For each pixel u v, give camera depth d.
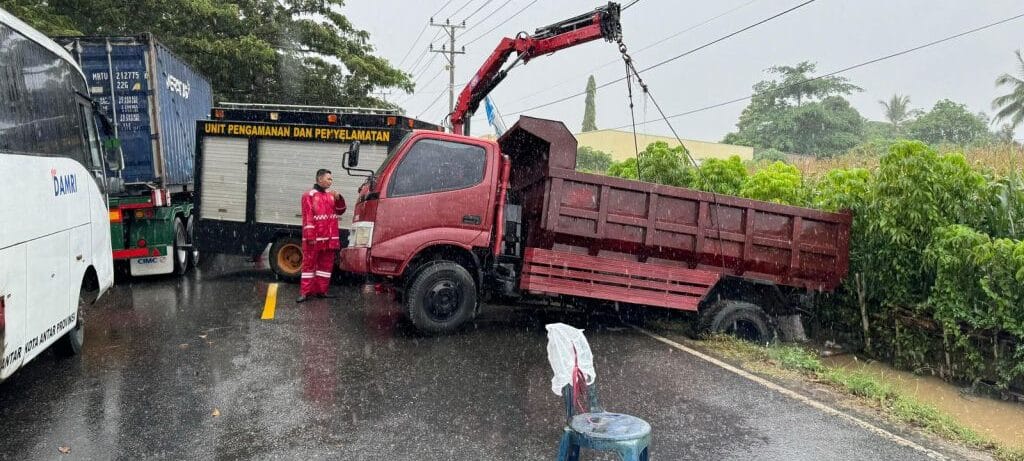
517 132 7.53
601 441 3.11
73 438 4.45
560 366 3.39
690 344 7.31
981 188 7.70
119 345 6.75
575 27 10.45
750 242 7.54
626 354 6.82
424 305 7.19
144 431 4.57
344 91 26.55
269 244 11.02
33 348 4.94
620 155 52.00
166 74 11.73
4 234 4.43
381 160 10.50
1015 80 36.69
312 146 10.58
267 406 5.05
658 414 5.08
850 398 5.62
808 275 7.77
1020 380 6.88
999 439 5.68
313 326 7.64
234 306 8.71
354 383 5.62
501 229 7.45
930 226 7.57
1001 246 6.68
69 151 6.05
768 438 4.67
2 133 4.55
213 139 10.68
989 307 6.90
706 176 11.02
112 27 20.48
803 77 58.16
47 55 5.70
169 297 9.31
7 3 16.58
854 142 52.75
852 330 8.57
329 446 4.36
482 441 4.48
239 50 22.19
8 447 4.30
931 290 7.46
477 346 6.88
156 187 10.92
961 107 48.50
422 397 5.30
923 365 7.68
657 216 7.37
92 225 6.64
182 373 5.84
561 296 7.62
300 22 25.05
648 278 7.40
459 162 7.34
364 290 10.09
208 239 10.73
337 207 9.34
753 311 7.59
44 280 5.19
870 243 8.00
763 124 57.34
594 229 7.22
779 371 6.35
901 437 4.79
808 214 7.68
